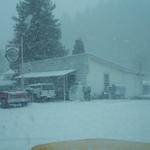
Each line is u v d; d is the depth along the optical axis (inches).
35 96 615.5
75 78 706.2
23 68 617.6
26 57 610.5
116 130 257.0
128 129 261.9
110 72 743.7
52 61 658.8
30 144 207.3
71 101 634.8
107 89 732.7
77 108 450.3
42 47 628.1
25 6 553.3
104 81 740.7
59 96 679.1
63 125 285.0
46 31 622.8
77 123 302.4
